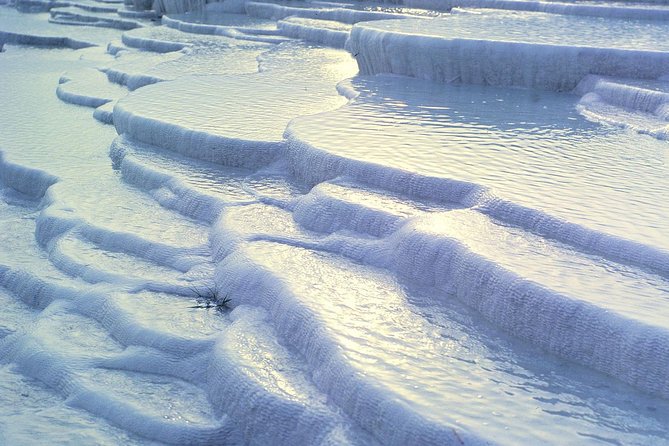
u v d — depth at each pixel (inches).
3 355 238.1
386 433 162.9
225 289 235.6
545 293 186.9
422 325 197.8
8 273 273.7
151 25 753.6
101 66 576.1
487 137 303.9
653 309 178.7
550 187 245.9
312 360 192.5
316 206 258.7
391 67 436.8
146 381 212.4
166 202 300.2
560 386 172.4
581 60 387.9
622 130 318.3
